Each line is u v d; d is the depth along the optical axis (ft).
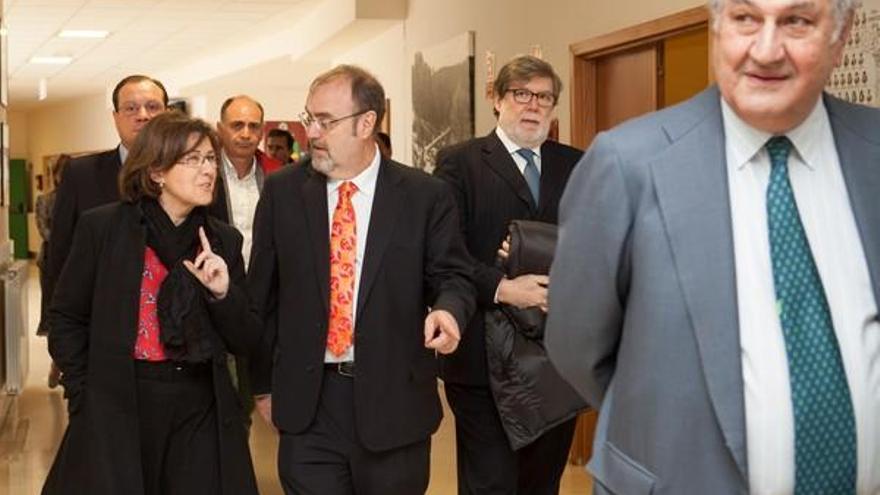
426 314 10.08
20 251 81.92
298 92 47.29
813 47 5.12
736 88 5.30
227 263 10.35
